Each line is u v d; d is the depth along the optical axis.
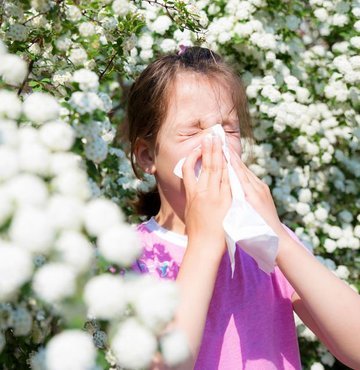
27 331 1.06
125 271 1.11
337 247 3.13
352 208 3.31
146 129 1.60
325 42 3.44
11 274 0.87
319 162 3.13
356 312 1.34
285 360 1.52
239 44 2.99
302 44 3.27
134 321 0.90
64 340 0.89
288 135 3.08
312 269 1.36
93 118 1.19
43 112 1.12
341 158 3.22
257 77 3.04
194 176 1.40
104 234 0.94
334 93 3.09
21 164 1.02
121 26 1.86
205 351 1.43
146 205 2.04
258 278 1.54
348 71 3.01
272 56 2.99
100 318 0.99
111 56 1.94
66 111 1.17
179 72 1.55
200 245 1.31
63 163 1.04
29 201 0.94
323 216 3.10
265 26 3.10
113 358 1.01
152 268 1.50
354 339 1.34
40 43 1.76
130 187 2.53
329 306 1.33
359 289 3.06
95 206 0.97
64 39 1.61
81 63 1.61
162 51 2.75
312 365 2.88
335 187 3.26
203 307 1.23
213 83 1.54
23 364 1.22
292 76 3.09
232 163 1.44
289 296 1.58
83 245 0.92
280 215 3.20
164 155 1.54
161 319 0.90
